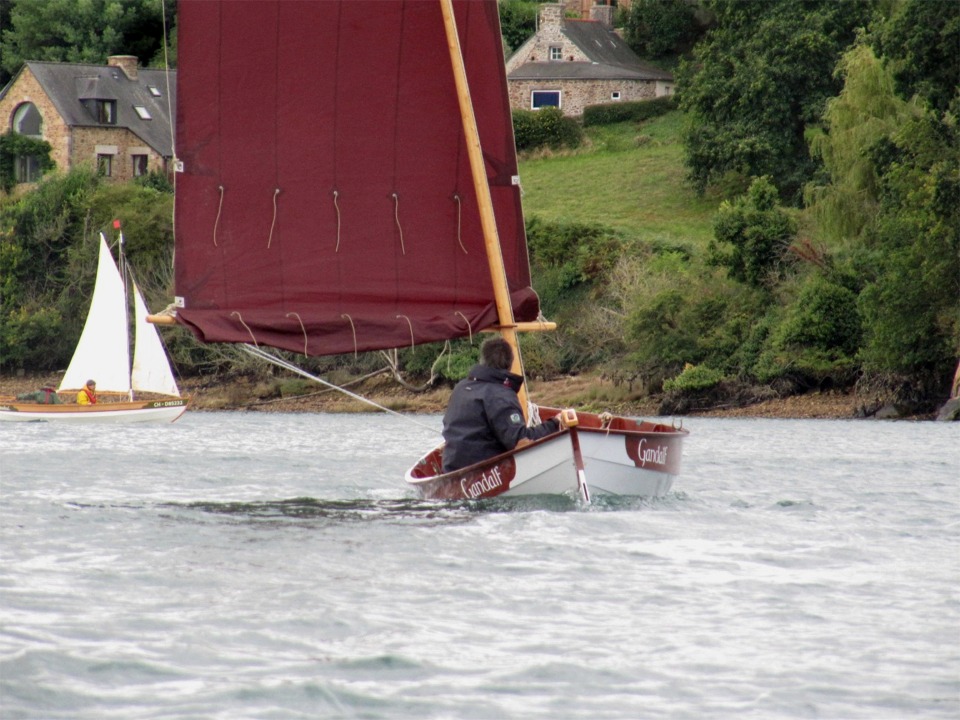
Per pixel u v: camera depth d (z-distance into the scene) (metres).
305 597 36.50
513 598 36.59
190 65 55.00
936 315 168.50
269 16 55.56
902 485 70.12
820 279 183.12
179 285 54.78
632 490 54.69
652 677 28.72
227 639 31.61
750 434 131.00
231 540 46.75
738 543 46.47
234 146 55.59
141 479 73.25
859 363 177.75
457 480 53.50
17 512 55.62
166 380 172.25
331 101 56.22
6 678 27.66
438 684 28.02
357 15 56.03
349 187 56.34
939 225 163.38
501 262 55.56
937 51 170.62
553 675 28.78
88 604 35.41
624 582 38.94
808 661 30.09
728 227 195.00
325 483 70.75
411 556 42.97
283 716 25.70
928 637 32.34
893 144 184.88
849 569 41.47
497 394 52.53
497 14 56.47
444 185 56.44
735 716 26.03
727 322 193.38
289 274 56.03
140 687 27.50
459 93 55.06
